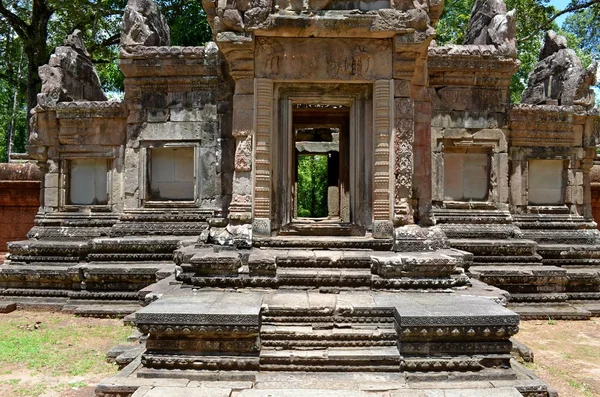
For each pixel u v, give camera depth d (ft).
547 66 40.60
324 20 22.24
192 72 36.09
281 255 21.80
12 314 32.96
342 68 23.43
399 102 23.27
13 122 97.71
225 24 22.65
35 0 60.29
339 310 18.43
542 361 23.15
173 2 62.39
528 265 33.96
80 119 37.50
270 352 17.39
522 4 56.49
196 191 36.40
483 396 15.06
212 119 36.42
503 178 36.83
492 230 35.58
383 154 23.40
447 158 37.27
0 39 69.21
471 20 41.42
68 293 34.30
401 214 23.20
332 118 38.22
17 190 50.75
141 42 36.11
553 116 37.52
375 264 21.02
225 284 20.61
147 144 36.68
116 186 37.76
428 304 18.31
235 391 15.88
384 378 16.67
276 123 24.26
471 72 36.40
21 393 18.81
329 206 60.49
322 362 17.13
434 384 16.31
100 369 21.63
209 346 17.12
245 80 23.34
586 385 19.90
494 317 16.70
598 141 39.55
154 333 17.01
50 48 66.44
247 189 23.34
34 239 37.45
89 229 37.27
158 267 32.94
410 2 22.58
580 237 37.35
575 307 33.04
